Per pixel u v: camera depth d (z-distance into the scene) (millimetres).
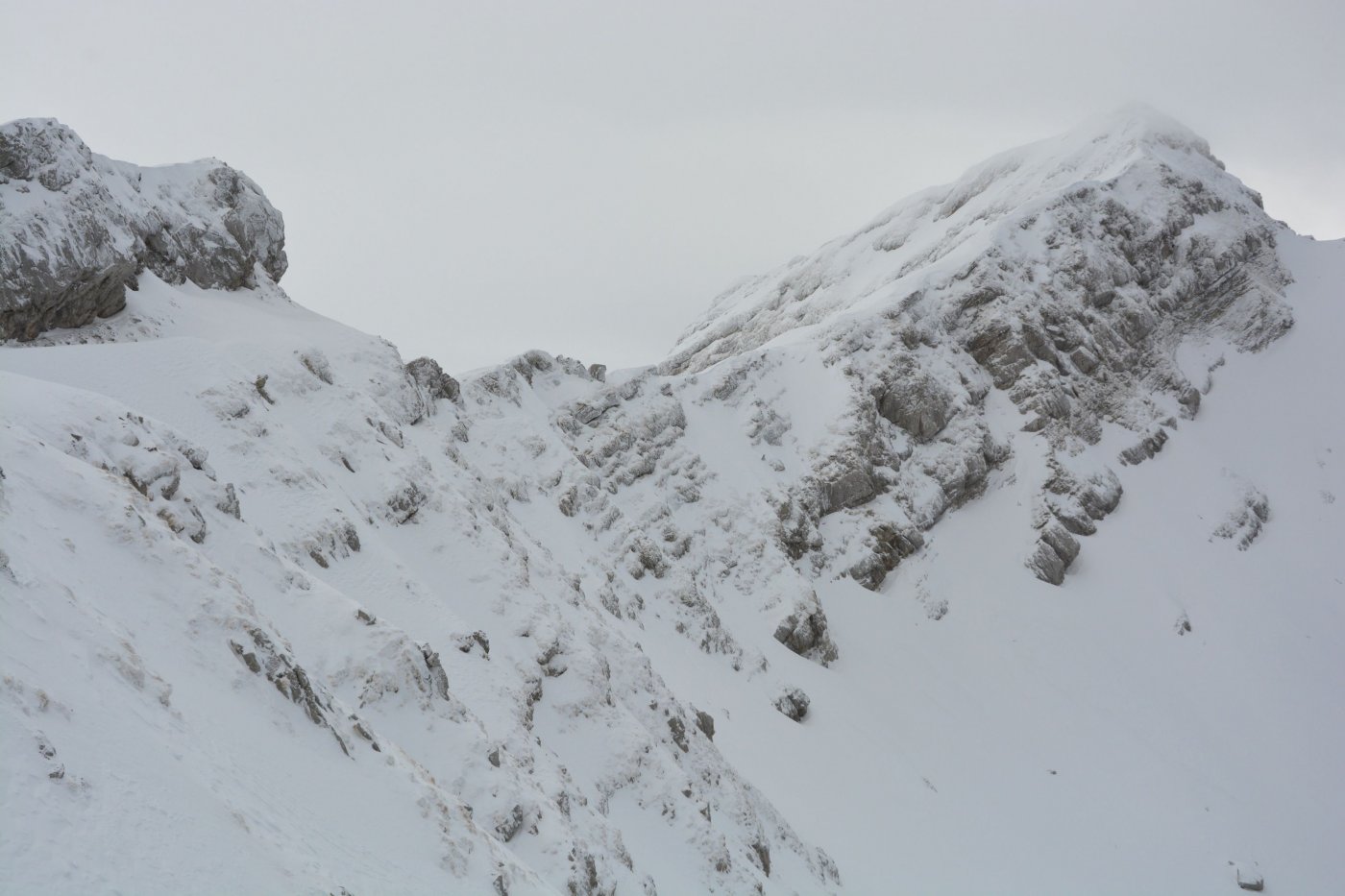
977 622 92812
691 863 39344
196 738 16891
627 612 65750
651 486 86875
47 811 12227
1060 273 119312
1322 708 88188
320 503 35562
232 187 64438
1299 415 120062
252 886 14141
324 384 45875
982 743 78312
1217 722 86125
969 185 163375
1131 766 79625
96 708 14859
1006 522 102812
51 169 44906
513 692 35625
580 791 35125
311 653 26234
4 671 13562
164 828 13656
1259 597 99000
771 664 75438
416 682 27797
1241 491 109688
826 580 91562
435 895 18953
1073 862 66188
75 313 45031
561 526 67312
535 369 91562
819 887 49562
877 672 83062
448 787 26375
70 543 19172
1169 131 148250
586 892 27188
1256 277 133750
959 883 58062
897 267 149750
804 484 96062
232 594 22016
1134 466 111375
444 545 43094
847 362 106000
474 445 69188
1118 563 101000
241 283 62719
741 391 103438
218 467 33594
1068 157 149375
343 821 18984
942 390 107375
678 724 49000
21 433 21297
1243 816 76312
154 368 35344
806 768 62438
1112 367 117188
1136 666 91188
